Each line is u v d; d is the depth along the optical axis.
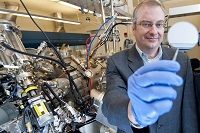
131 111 0.39
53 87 1.00
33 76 0.89
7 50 0.80
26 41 2.67
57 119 0.81
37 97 0.76
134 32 0.82
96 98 1.19
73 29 5.67
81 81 1.27
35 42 2.83
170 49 0.92
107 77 0.86
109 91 0.70
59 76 1.22
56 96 0.90
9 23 0.91
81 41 4.14
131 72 0.83
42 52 1.12
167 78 0.27
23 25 4.18
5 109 0.80
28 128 0.78
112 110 0.54
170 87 0.28
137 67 0.83
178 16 2.90
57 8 4.16
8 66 0.80
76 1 1.81
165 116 0.78
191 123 0.84
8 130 0.79
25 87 0.79
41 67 1.10
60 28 4.95
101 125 1.24
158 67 0.29
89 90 1.27
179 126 0.88
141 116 0.31
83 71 1.32
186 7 2.55
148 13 0.71
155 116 0.29
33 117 0.77
